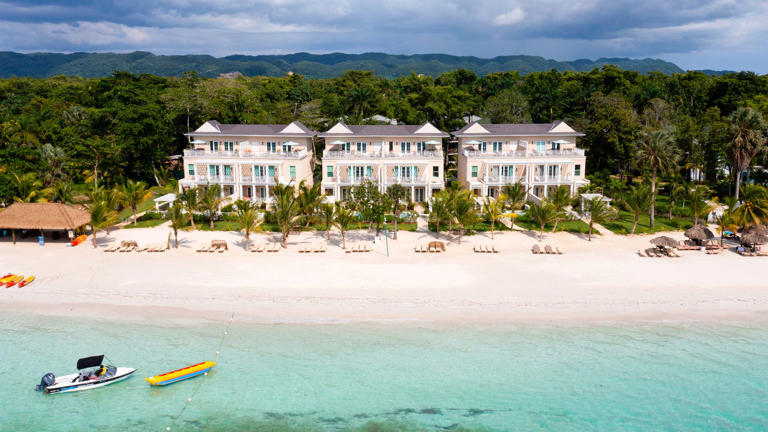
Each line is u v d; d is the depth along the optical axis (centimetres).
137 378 2908
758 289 3891
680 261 4491
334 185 6694
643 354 3103
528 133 6900
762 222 4847
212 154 6750
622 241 5131
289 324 3425
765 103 7988
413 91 12062
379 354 3100
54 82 14738
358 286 3947
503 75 13612
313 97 12494
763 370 2967
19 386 2850
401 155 6631
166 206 6562
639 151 5625
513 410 2641
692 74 12181
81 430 2547
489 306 3641
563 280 4059
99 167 7538
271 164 6656
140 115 7775
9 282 3925
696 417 2612
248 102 9406
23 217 4966
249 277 4119
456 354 3103
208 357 3072
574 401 2722
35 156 7162
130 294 3819
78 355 3084
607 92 11156
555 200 5484
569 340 3247
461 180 7062
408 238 5225
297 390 2805
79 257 4600
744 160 5928
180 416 2625
